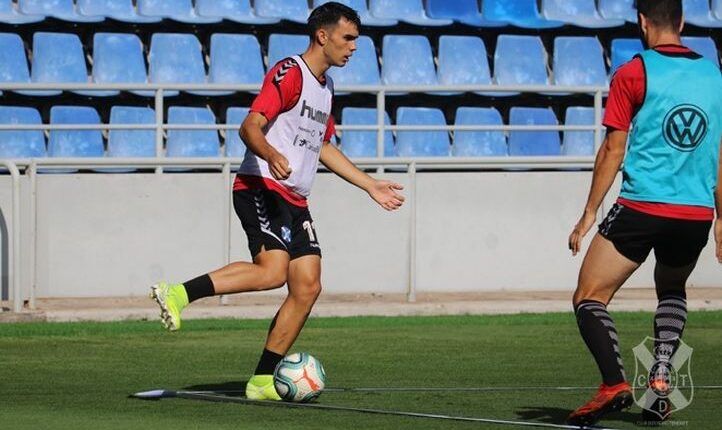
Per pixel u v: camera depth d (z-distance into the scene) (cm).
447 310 3591
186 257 3844
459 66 5144
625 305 3703
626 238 1734
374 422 1805
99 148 4644
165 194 3825
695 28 5538
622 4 5603
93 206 3775
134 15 5019
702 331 3192
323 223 3903
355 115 4897
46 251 3741
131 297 3809
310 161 2081
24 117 4662
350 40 2066
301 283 2069
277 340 2072
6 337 2992
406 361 2619
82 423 1789
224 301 3622
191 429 1738
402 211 3953
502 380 2333
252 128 1950
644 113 1719
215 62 4916
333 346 2869
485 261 4038
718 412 1912
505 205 4044
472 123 4956
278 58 4981
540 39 5281
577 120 5066
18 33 4944
